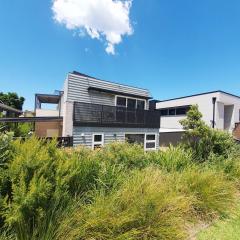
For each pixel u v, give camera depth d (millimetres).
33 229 2215
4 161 2549
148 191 3275
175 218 3082
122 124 15070
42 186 2240
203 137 7094
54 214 2451
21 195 2111
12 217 2041
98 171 3572
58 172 2596
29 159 2402
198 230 3379
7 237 2133
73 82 14227
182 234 2984
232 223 3625
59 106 19859
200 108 23141
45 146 2990
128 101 17250
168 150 5918
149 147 16703
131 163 4930
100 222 2621
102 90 15367
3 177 2291
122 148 5465
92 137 13695
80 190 3121
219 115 22438
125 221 2715
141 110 16312
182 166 5191
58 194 2467
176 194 3605
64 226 2387
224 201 4156
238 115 24266
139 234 2791
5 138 2689
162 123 27453
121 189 3297
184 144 7121
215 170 5242
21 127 10805
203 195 3975
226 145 7035
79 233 2455
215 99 22016
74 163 3096
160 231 2832
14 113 24641
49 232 2283
